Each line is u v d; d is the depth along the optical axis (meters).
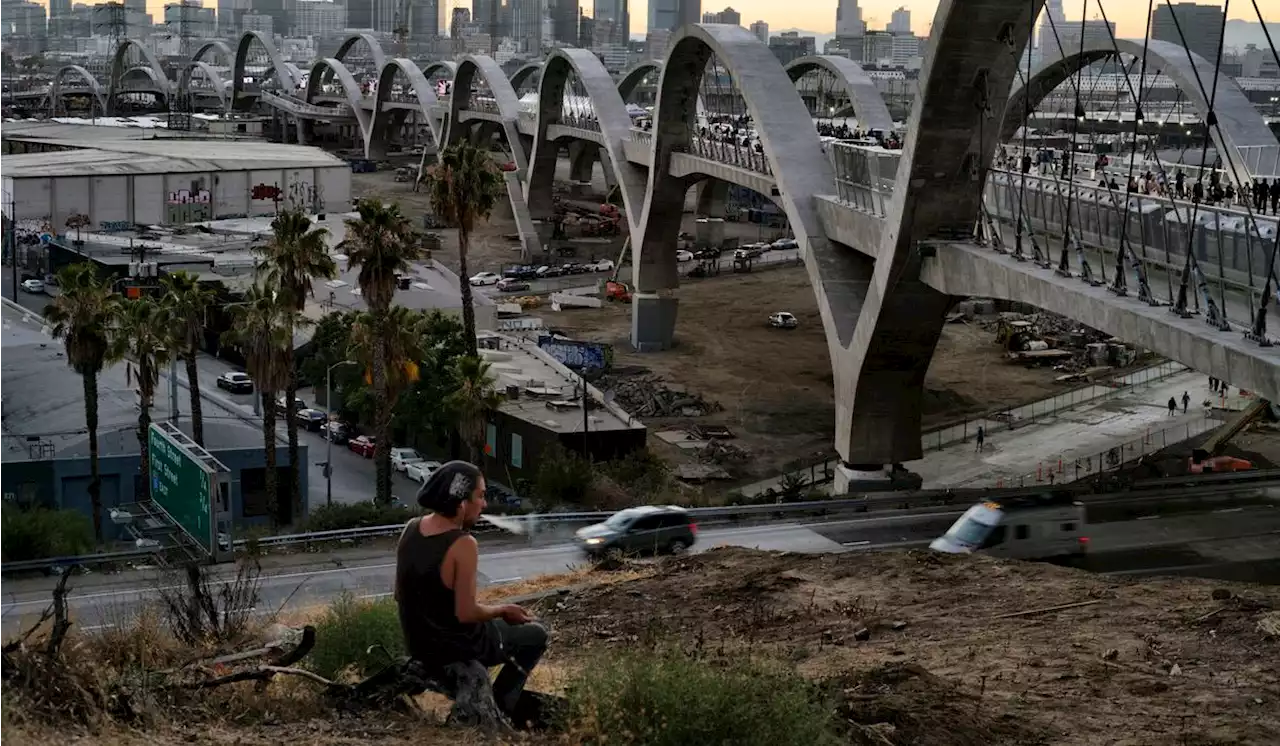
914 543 42.44
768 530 44.66
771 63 79.81
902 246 56.03
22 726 9.48
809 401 88.06
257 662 13.78
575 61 127.06
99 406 64.56
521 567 38.66
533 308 120.44
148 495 54.41
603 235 168.38
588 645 18.33
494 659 10.16
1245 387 33.38
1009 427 81.25
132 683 10.94
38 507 48.31
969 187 54.62
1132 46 92.94
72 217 133.00
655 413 83.88
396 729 10.31
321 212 144.12
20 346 77.44
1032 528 34.97
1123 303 40.69
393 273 57.44
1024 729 12.82
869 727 11.33
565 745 9.97
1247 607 18.81
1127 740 12.71
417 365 59.00
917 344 60.66
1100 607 19.73
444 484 9.86
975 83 51.53
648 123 139.00
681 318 116.81
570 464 58.56
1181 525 39.56
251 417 66.44
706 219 158.25
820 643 18.03
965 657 16.58
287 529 52.84
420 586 9.88
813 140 74.31
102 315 52.62
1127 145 110.62
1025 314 118.62
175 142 186.88
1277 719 13.70
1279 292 34.31
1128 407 86.12
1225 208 38.88
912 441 64.19
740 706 9.97
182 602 17.80
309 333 82.88
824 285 67.88
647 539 39.62
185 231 131.00
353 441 71.19
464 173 70.00
